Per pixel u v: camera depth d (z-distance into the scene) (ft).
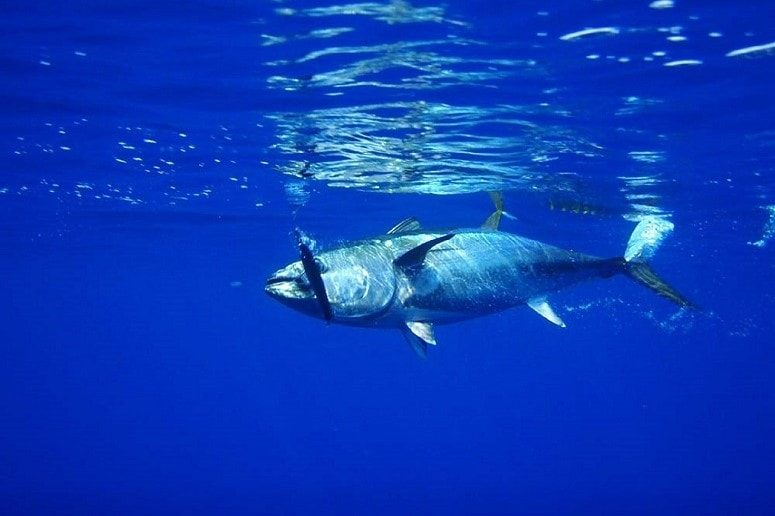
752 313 192.34
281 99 40.09
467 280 29.43
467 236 30.48
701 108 40.73
